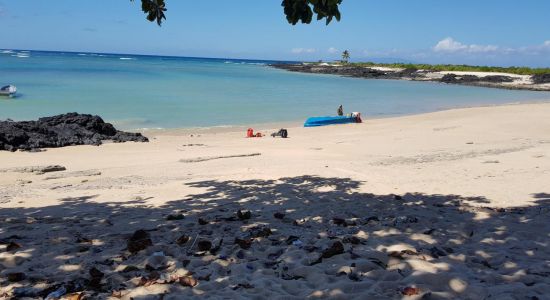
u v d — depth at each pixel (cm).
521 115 3059
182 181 1122
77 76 6469
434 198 865
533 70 9912
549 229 603
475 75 9406
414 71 11300
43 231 630
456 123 2741
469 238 568
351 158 1562
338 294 366
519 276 408
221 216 716
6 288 400
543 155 1437
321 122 2872
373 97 5181
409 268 430
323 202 833
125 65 11562
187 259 477
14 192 1018
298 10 523
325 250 476
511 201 829
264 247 530
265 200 864
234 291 384
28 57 13875
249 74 10206
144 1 647
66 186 1094
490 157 1455
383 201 835
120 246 545
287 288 394
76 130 2133
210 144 2067
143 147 1962
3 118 2717
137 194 965
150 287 397
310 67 14138
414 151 1730
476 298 357
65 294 381
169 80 6750
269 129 2706
